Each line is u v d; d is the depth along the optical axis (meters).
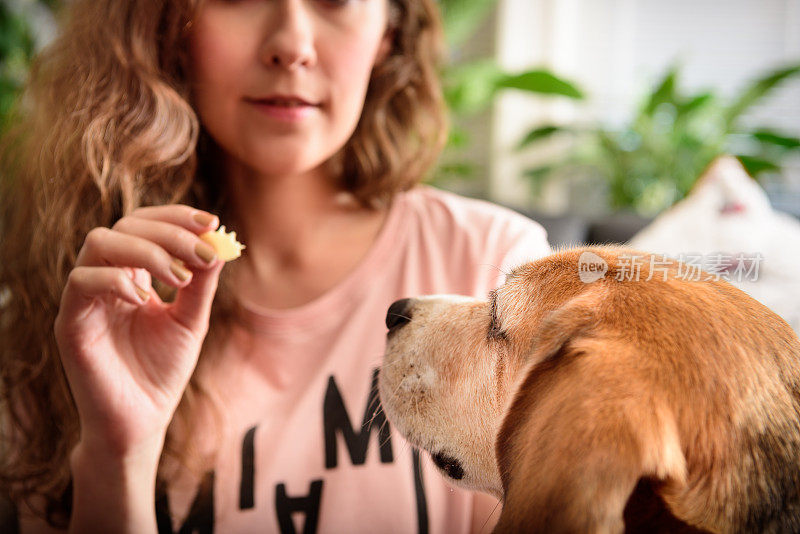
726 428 0.40
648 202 1.92
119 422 0.53
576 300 0.46
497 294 0.50
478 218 0.71
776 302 0.51
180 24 0.58
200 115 0.62
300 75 0.57
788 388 0.42
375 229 0.71
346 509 0.59
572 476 0.38
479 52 2.22
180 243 0.50
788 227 0.66
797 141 1.73
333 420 0.62
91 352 0.52
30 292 0.65
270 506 0.60
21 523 0.67
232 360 0.65
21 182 0.68
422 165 0.76
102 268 0.50
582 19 2.22
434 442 0.51
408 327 0.54
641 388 0.40
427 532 0.59
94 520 0.55
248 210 0.68
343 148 0.71
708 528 0.38
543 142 2.16
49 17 1.75
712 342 0.42
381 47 0.73
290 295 0.68
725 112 1.84
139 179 0.62
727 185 0.68
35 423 0.65
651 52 2.19
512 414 0.43
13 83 1.57
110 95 0.60
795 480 0.41
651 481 0.38
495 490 0.49
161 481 0.60
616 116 2.21
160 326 0.55
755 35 2.10
